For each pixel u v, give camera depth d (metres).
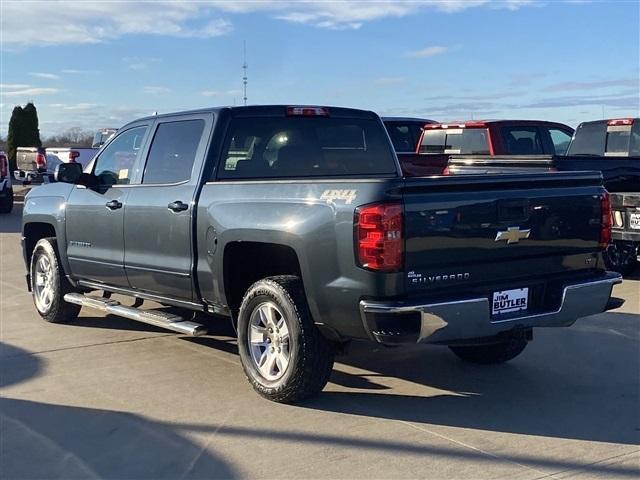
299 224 5.10
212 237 5.80
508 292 5.14
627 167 10.20
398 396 5.67
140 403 5.51
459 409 5.39
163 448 4.69
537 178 5.25
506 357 6.35
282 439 4.81
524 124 12.51
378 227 4.69
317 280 5.04
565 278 5.47
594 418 5.21
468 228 4.94
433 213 4.81
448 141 12.73
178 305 6.51
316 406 5.43
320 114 6.70
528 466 4.39
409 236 4.73
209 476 4.29
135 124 7.08
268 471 4.34
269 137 6.42
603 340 7.30
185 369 6.36
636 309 8.58
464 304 4.83
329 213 4.94
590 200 5.55
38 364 6.53
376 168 7.02
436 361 6.63
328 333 5.19
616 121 11.59
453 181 4.88
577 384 5.97
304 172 6.55
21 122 38.53
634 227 9.79
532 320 5.18
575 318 5.43
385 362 6.59
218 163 6.11
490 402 5.54
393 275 4.71
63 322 8.08
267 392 5.47
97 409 5.38
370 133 7.04
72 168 7.28
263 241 5.36
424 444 4.73
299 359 5.23
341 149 6.82
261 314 5.57
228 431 4.96
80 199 7.38
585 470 4.34
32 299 9.49
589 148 11.94
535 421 5.15
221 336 7.50
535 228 5.23
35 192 8.27
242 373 6.24
